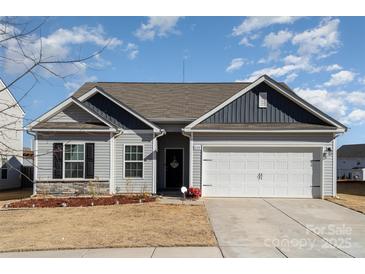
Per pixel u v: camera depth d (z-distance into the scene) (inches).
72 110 737.6
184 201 644.7
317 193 693.3
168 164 840.9
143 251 343.6
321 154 693.3
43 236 399.9
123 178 735.1
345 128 684.7
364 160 2128.4
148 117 784.3
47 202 627.2
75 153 714.8
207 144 703.1
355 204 617.9
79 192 708.7
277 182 698.2
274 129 685.9
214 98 877.8
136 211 543.2
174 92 904.9
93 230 426.0
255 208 576.1
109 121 721.6
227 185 700.7
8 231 425.1
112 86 927.0
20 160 1053.8
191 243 368.8
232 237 397.4
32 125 699.4
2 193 869.2
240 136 701.9
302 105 713.6
